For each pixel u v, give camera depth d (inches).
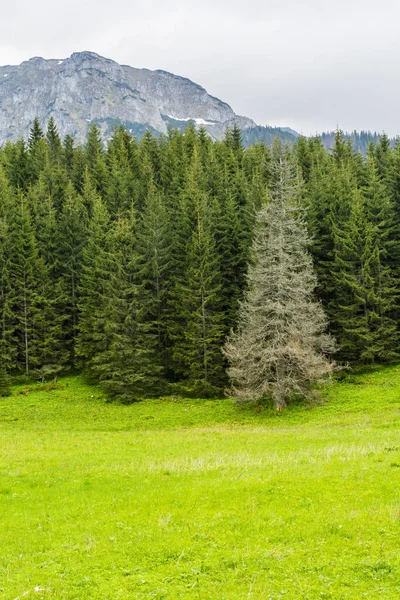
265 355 1566.2
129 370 1899.6
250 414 1616.6
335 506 550.3
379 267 2049.7
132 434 1326.3
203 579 407.8
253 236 2121.1
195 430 1386.6
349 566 414.0
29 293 2297.0
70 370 2340.1
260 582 393.7
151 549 471.8
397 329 2098.9
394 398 1524.4
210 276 2038.6
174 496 631.8
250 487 633.6
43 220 2620.6
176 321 2175.2
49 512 616.7
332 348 1660.9
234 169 3193.9
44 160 3681.1
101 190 3245.6
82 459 921.5
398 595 365.1
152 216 2311.8
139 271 2096.5
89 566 446.6
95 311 2166.6
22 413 1764.3
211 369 1946.4
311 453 822.5
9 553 495.8
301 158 3499.0
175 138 4074.8
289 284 1617.9
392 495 575.5
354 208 2090.3
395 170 2388.0
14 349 2154.3
